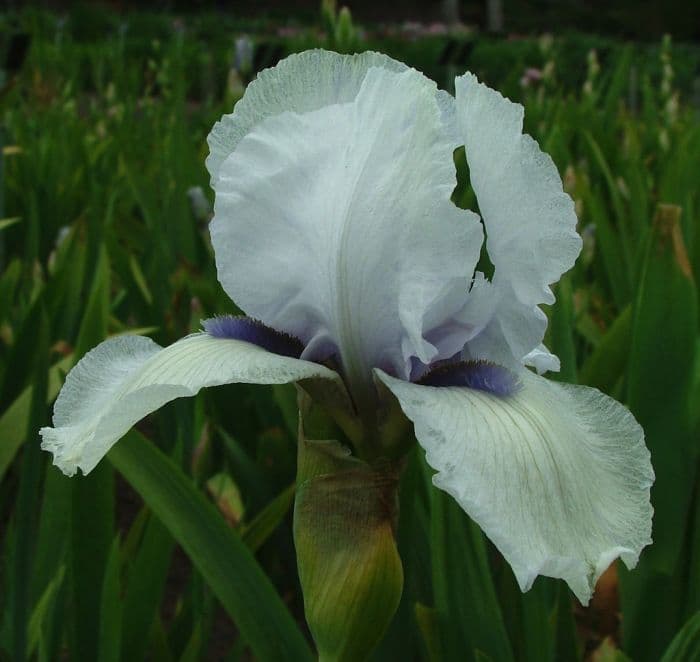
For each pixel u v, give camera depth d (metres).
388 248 0.25
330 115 0.27
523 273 0.27
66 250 0.67
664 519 0.38
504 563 0.40
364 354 0.26
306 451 0.26
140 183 0.77
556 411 0.25
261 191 0.27
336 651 0.26
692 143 0.82
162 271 0.63
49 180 0.86
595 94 1.26
